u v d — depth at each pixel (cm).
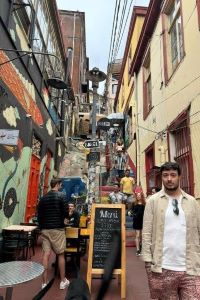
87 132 3272
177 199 283
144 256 275
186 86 772
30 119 904
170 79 915
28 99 888
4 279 249
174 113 863
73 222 641
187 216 271
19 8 750
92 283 510
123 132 2028
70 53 1858
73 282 135
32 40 906
